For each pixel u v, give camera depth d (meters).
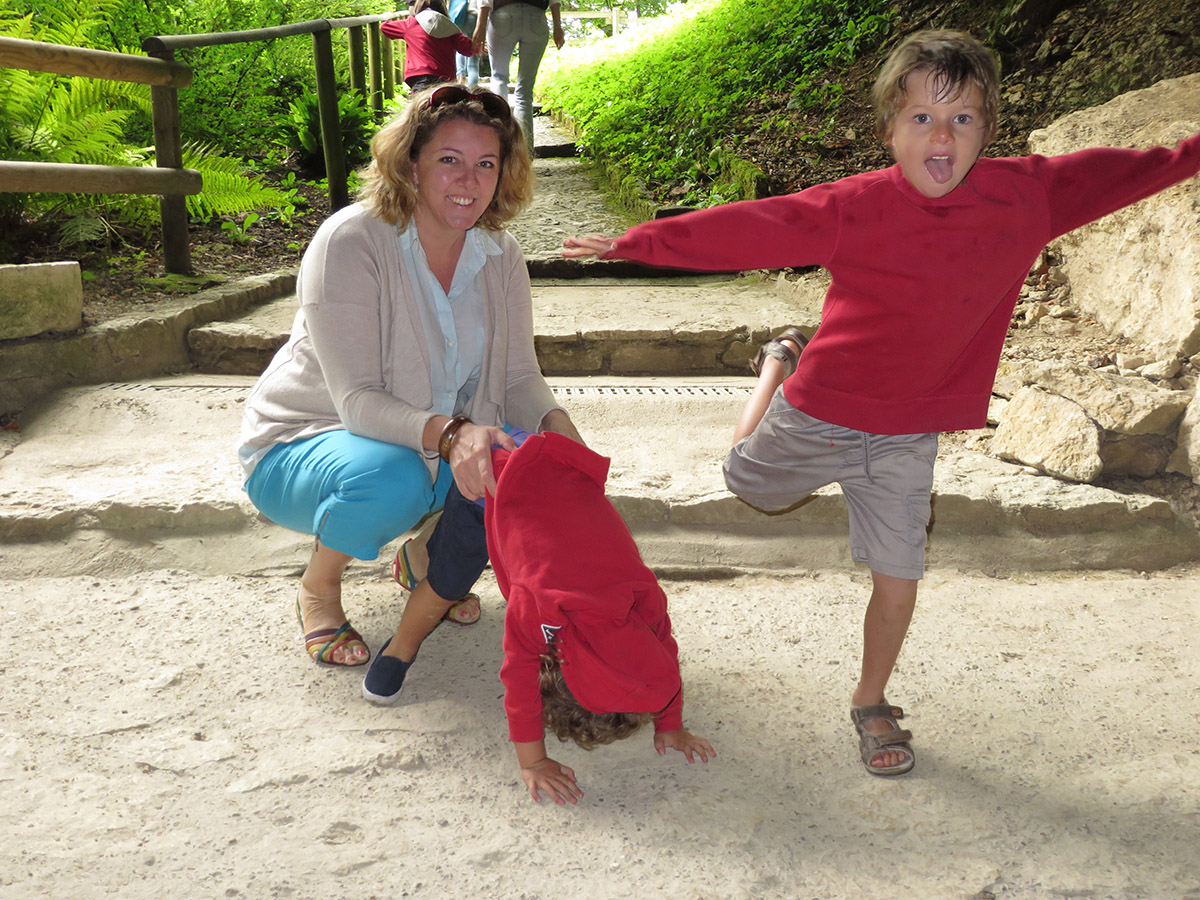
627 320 5.21
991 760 2.51
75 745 2.48
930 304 2.25
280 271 6.11
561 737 2.25
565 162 10.16
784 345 2.81
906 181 2.23
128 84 5.77
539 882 2.08
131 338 4.72
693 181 7.60
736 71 9.05
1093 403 3.95
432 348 2.75
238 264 6.19
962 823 2.27
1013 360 4.54
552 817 2.28
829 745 2.57
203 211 6.55
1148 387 4.01
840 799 2.36
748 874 2.10
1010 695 2.79
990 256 2.24
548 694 2.24
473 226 2.71
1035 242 2.29
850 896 2.04
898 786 2.41
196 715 2.63
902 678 2.88
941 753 2.54
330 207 7.47
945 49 2.08
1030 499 3.65
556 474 2.28
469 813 2.29
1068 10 7.23
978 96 2.09
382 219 2.64
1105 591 3.39
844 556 3.58
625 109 9.92
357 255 2.63
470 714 2.68
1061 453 3.85
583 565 2.14
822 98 7.98
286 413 2.87
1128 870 2.12
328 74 7.15
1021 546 3.58
